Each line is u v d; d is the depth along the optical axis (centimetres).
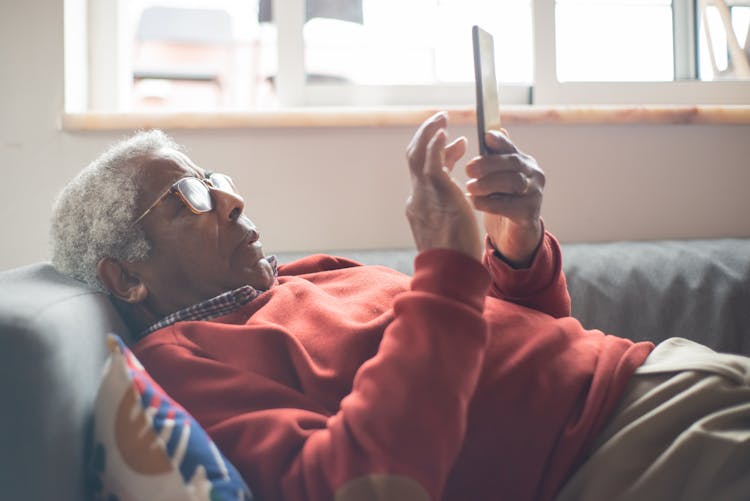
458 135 175
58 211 111
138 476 74
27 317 75
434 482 73
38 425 72
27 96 172
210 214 110
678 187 181
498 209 91
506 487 87
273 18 196
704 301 141
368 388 78
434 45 199
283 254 159
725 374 88
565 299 114
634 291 143
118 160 112
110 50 189
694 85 196
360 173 177
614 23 199
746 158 181
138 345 99
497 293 112
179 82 581
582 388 93
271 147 176
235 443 85
